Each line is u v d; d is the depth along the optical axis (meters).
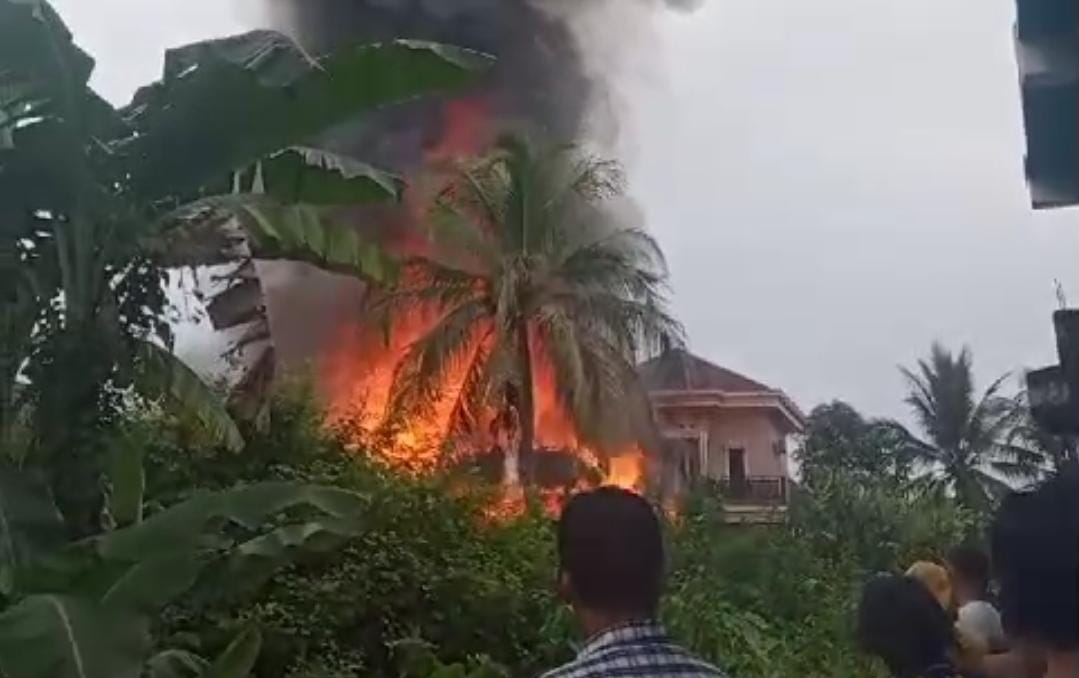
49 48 5.99
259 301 10.31
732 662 8.38
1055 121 1.99
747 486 33.25
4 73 6.07
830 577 11.14
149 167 6.07
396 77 6.00
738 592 10.30
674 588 8.97
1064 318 2.03
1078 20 1.95
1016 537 1.67
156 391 6.70
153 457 8.23
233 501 4.90
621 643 2.23
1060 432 1.99
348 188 6.88
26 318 6.00
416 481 9.25
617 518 2.28
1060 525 1.65
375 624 8.23
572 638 8.62
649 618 2.26
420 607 8.38
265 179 6.79
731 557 10.63
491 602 8.57
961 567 5.06
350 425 10.29
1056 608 1.63
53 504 4.96
